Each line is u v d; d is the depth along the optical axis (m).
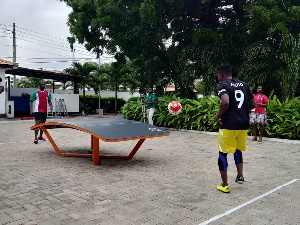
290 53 11.40
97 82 25.12
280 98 14.42
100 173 5.57
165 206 3.84
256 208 3.78
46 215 3.53
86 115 23.88
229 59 14.54
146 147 8.49
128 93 31.98
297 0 14.46
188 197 4.20
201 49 14.87
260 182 4.97
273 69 12.75
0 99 18.48
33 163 6.36
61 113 22.45
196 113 12.26
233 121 4.39
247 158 6.92
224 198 4.16
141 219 3.42
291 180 5.09
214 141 9.66
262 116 9.28
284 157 7.04
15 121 17.03
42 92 8.91
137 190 4.53
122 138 5.78
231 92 4.44
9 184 4.81
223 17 16.61
